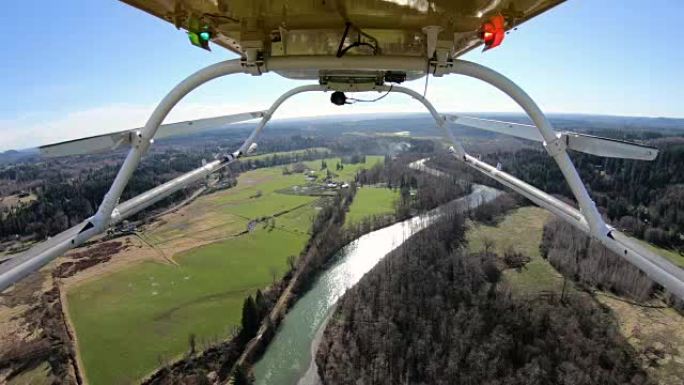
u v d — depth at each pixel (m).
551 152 4.49
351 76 7.14
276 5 3.68
